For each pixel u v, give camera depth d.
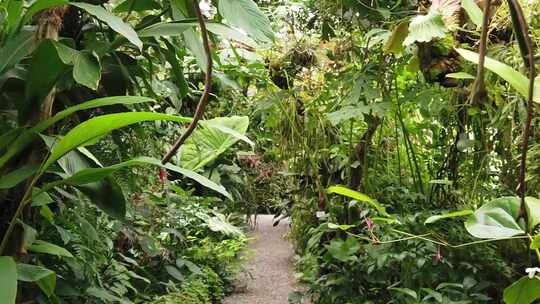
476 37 1.42
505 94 1.42
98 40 1.23
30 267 0.82
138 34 1.03
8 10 0.95
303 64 2.70
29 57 1.06
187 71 3.38
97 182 0.94
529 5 1.24
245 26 0.98
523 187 0.75
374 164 2.45
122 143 1.45
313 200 2.91
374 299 2.18
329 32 2.33
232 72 2.91
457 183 2.22
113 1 1.56
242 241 3.82
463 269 1.88
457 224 1.94
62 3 0.89
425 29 1.06
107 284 1.90
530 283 0.82
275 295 3.22
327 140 2.75
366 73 2.16
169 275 2.84
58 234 1.43
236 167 4.21
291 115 2.67
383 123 2.51
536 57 0.72
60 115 0.83
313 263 2.60
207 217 3.52
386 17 1.90
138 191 2.08
